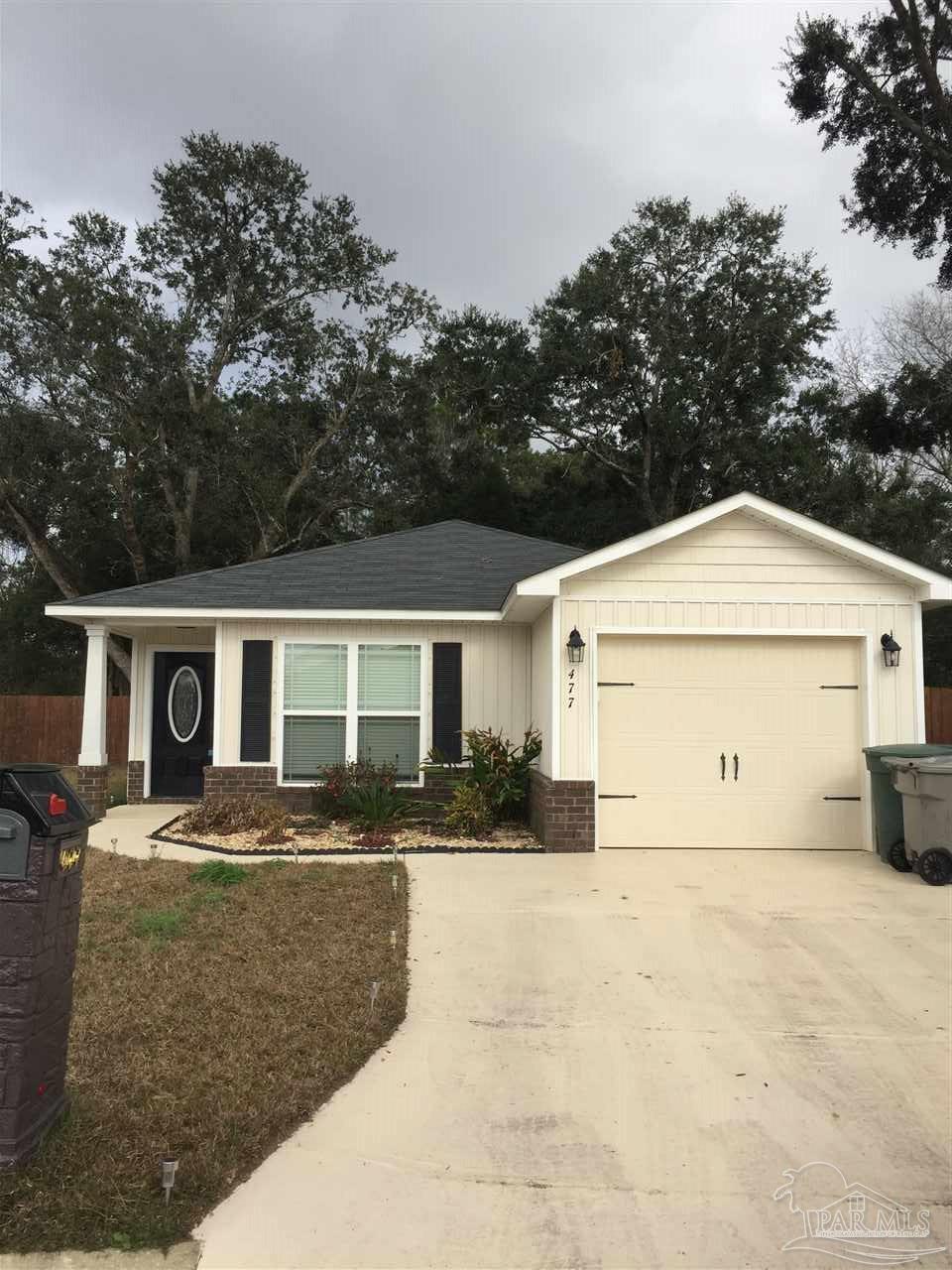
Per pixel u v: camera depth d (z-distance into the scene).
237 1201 3.29
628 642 9.71
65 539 27.50
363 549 14.59
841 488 29.08
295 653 11.95
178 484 28.02
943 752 8.62
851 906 7.26
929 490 29.33
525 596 9.52
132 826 11.14
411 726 11.95
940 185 21.28
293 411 29.53
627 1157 3.65
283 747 11.87
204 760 13.74
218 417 26.50
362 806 10.70
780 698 9.70
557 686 9.56
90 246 25.97
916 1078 4.36
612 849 9.52
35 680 32.12
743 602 9.65
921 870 7.97
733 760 9.64
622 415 32.47
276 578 12.95
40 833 3.35
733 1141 3.78
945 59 20.58
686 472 32.66
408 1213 3.25
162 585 12.67
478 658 11.98
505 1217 3.24
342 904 7.13
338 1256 3.00
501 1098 4.13
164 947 5.98
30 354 23.50
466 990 5.45
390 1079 4.31
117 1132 3.64
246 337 30.59
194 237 29.58
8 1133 3.28
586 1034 4.84
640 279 31.31
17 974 3.32
